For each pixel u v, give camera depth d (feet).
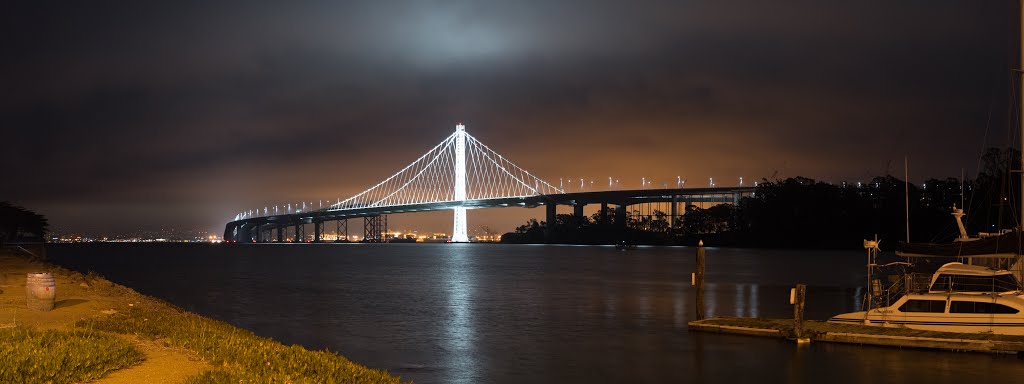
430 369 99.09
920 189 608.19
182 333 69.51
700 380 91.40
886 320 110.73
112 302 102.32
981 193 385.70
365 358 106.52
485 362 103.50
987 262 117.70
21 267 181.37
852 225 654.94
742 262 471.21
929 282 110.93
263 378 52.26
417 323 144.15
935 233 549.95
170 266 422.41
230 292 221.46
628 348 113.09
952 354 99.04
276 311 165.89
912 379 88.99
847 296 207.00
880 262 459.73
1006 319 102.22
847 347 105.40
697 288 130.41
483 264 460.14
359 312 163.22
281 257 614.75
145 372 54.70
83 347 56.18
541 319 149.89
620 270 372.79
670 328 134.00
